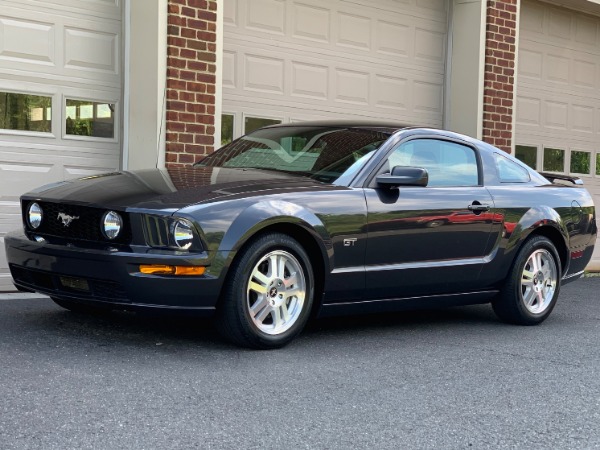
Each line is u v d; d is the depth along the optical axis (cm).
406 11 1054
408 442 348
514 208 632
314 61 959
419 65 1073
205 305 471
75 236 489
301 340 546
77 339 502
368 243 536
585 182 1304
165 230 461
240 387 418
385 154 564
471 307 745
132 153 791
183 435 341
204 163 611
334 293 528
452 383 452
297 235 513
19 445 318
